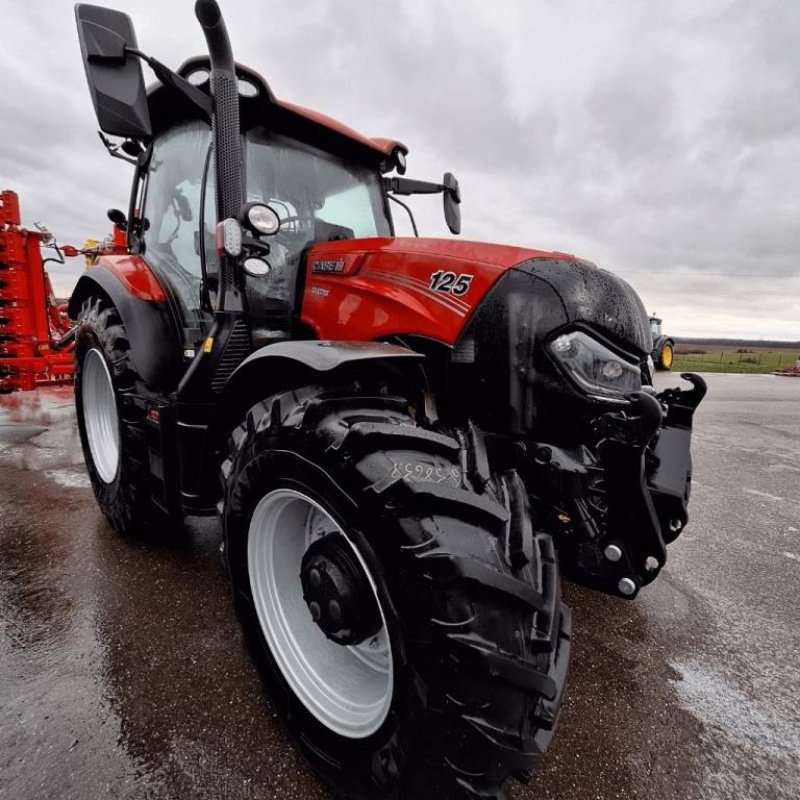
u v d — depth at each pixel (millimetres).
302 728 1405
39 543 2721
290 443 1340
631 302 1696
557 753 1504
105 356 2627
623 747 1534
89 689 1654
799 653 2037
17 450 4613
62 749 1423
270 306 2309
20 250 6098
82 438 3160
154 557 2570
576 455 1610
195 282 2451
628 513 1529
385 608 1141
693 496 4109
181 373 2463
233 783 1350
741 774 1451
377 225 2793
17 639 1902
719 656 2004
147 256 2795
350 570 1277
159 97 2408
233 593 1640
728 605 2400
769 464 5277
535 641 1131
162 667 1773
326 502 1278
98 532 2869
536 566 1244
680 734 1593
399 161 2875
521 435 1625
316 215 2504
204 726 1530
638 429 1438
